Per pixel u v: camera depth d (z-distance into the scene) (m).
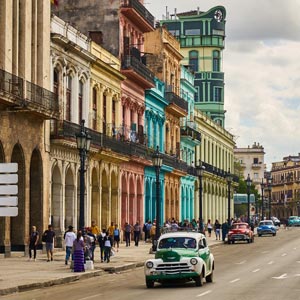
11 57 50.50
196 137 108.00
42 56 54.75
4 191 29.12
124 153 71.31
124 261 50.28
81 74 62.75
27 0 52.69
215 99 154.38
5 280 35.69
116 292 32.12
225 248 72.25
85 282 37.97
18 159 51.38
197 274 33.69
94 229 58.59
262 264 48.47
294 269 43.91
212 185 124.06
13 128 49.69
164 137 92.12
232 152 146.50
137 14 77.00
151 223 78.25
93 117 66.25
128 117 76.69
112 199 71.69
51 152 56.38
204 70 154.75
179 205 100.44
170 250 34.16
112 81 71.00
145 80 79.50
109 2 74.31
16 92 48.38
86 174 63.25
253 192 196.50
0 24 49.38
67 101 60.50
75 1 74.75
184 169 98.88
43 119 53.81
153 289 33.22
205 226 111.75
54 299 29.44
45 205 54.91
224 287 33.03
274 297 28.50
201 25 156.12
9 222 50.00
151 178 85.50
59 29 58.62
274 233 107.62
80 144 44.22
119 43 74.19
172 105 92.75
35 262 47.19
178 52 98.38
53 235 48.97
